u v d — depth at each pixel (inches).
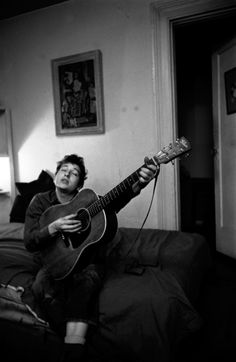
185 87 153.9
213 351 59.5
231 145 102.0
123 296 51.9
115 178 97.7
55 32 102.0
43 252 59.4
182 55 152.3
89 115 98.5
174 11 86.1
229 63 100.3
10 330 57.2
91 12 96.0
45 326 53.8
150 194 93.7
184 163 155.2
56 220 57.9
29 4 100.0
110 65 95.1
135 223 96.3
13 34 109.1
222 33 103.7
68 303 51.5
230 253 106.2
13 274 62.0
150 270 60.8
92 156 100.3
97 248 57.0
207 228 144.9
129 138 94.7
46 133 107.2
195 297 64.3
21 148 112.2
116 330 49.9
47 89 105.3
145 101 91.7
